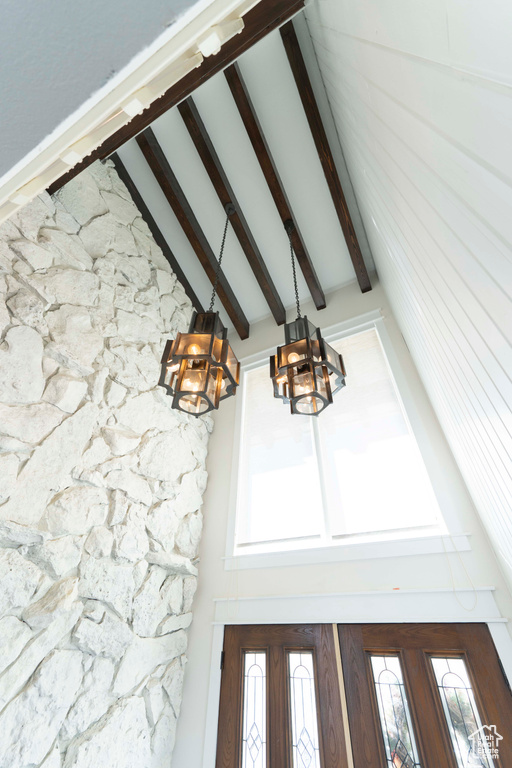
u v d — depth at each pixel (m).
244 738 1.88
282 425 3.01
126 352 2.44
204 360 1.69
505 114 0.29
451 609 1.76
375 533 2.18
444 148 0.49
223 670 2.12
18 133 0.35
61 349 1.95
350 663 1.85
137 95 0.35
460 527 1.94
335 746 1.69
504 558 1.57
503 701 1.51
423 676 1.69
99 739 1.61
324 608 2.03
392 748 1.61
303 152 2.79
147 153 2.86
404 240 1.15
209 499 2.88
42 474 1.68
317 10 1.36
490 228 0.42
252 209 3.16
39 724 1.41
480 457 1.25
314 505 2.47
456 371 1.09
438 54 0.40
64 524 1.70
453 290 0.76
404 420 2.49
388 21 0.54
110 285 2.50
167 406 2.68
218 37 0.32
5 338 1.70
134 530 2.07
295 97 2.54
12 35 0.29
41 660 1.48
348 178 2.82
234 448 3.03
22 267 1.90
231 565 2.45
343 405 2.81
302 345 1.77
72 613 1.64
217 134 2.81
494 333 0.57
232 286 3.71
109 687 1.71
